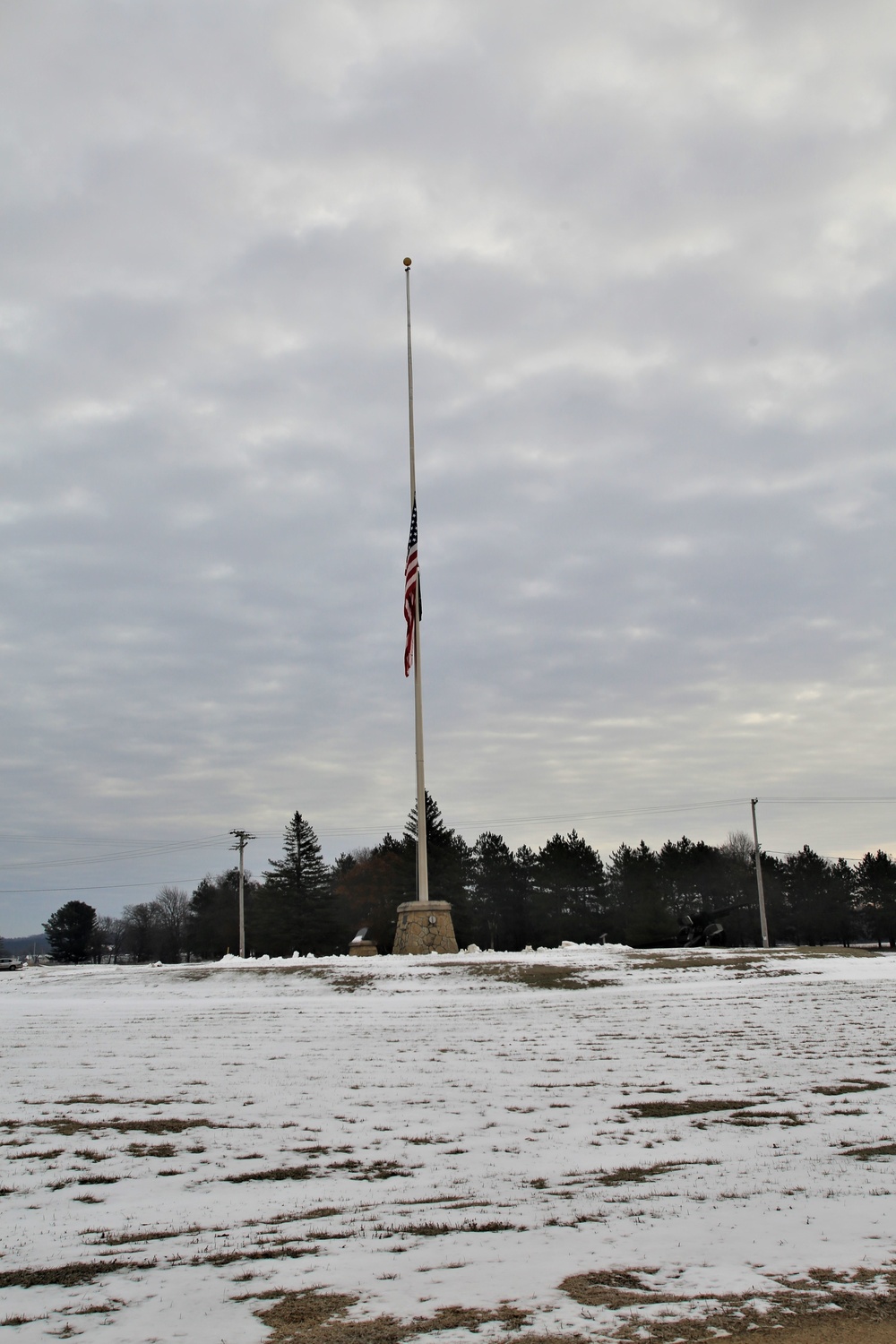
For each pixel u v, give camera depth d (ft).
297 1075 51.44
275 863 292.61
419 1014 78.84
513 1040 63.87
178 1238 25.76
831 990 91.61
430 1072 52.16
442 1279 21.86
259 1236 25.70
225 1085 48.78
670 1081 49.03
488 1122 40.22
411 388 137.59
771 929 294.25
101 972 130.11
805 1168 32.01
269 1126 39.63
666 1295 20.59
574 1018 75.00
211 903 355.15
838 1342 17.89
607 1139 37.14
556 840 291.99
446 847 268.21
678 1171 32.12
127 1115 41.93
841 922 297.74
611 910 288.71
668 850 309.42
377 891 284.82
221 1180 31.89
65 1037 69.00
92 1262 23.82
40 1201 29.63
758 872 214.69
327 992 100.22
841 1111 41.42
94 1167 33.55
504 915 294.87
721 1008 79.71
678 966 111.75
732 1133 37.86
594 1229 25.55
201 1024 75.66
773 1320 19.04
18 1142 37.19
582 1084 48.26
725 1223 25.85
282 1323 19.30
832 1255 23.07
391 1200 29.27
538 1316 19.36
